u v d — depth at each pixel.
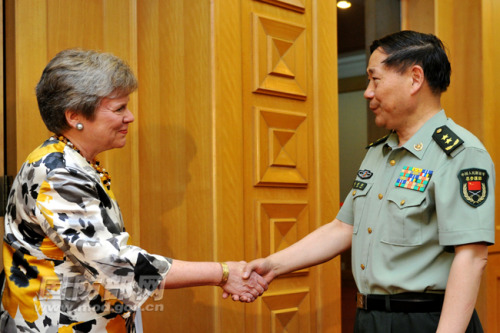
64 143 1.56
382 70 1.60
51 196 1.45
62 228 1.44
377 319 1.56
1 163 2.11
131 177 2.35
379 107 1.62
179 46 2.28
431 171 1.53
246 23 2.30
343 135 5.70
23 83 2.08
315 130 2.51
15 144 2.09
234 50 2.24
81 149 1.60
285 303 2.37
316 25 2.52
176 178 2.28
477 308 3.05
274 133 2.36
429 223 1.52
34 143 2.10
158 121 2.35
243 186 2.26
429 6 3.07
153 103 2.37
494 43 3.12
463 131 1.56
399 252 1.53
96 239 1.47
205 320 2.18
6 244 1.54
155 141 2.35
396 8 3.19
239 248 2.22
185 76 2.26
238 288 1.79
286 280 2.39
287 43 2.42
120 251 1.50
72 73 1.52
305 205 2.47
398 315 1.53
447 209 1.45
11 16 2.10
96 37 2.28
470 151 1.49
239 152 2.24
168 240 2.30
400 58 1.57
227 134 2.20
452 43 3.12
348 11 4.09
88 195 1.49
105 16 2.29
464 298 1.42
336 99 2.58
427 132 1.58
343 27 4.51
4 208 2.09
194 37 2.23
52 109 1.54
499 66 3.14
